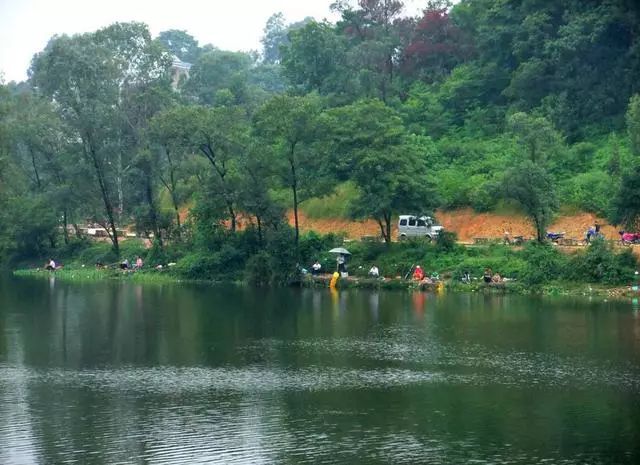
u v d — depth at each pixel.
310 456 37.00
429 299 83.19
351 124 98.00
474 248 94.31
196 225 110.12
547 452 37.38
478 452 37.38
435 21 139.50
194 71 165.12
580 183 100.38
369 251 99.31
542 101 115.44
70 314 75.75
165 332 65.81
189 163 106.81
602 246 84.88
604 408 43.62
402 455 37.06
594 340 59.94
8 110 109.38
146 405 44.72
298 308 78.06
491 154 113.12
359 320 70.38
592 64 113.62
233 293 91.00
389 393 46.81
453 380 49.34
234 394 46.88
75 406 44.56
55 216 125.56
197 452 37.53
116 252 120.94
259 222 103.19
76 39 122.56
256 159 98.69
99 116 116.25
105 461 36.50
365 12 145.62
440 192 106.19
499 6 126.25
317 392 47.12
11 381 49.97
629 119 95.62
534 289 84.75
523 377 49.84
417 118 127.50
